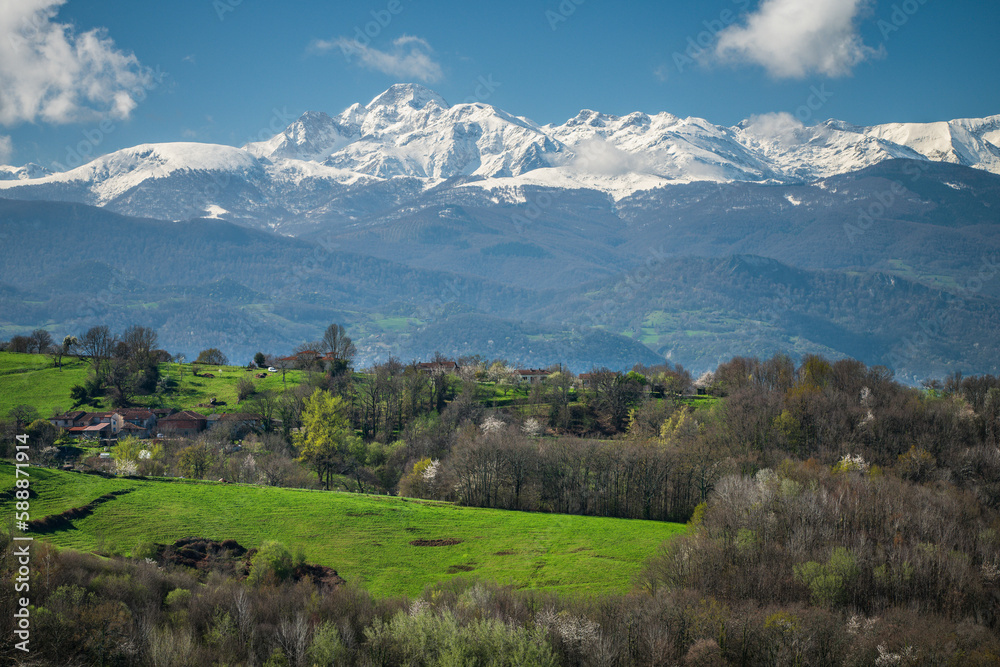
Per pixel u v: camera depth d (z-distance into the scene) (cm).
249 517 10875
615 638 7831
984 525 11238
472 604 8169
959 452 14812
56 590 7200
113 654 6700
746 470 13862
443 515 12088
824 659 7844
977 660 7781
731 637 7931
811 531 10206
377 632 7600
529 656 7275
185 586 8125
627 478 13475
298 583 8775
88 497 10588
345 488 14950
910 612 8669
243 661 7056
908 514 10906
